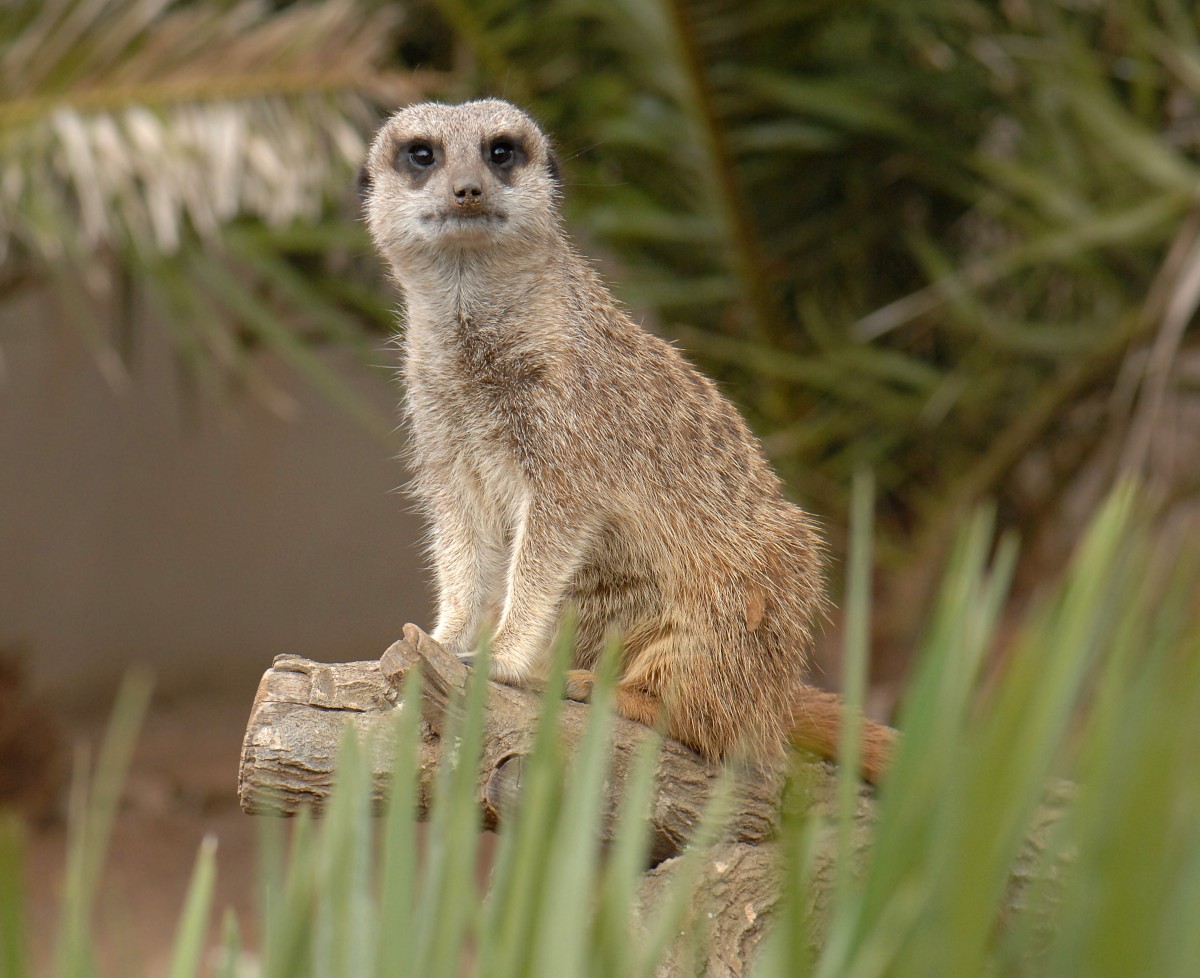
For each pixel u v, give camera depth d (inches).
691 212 391.2
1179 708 58.1
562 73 386.3
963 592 73.7
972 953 61.6
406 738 87.0
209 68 355.6
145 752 615.5
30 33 345.1
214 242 375.6
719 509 209.9
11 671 524.7
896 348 420.5
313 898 82.7
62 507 701.9
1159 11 369.1
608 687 84.9
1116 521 70.0
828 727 203.5
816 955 81.0
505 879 80.7
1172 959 57.4
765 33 373.7
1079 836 62.7
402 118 227.9
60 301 494.9
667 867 175.6
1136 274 374.3
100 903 433.4
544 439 207.8
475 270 213.9
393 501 762.8
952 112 390.0
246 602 743.1
